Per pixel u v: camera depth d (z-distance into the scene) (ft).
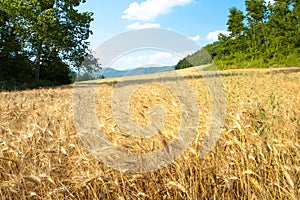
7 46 95.91
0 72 93.04
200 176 8.25
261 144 9.12
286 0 139.74
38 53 101.19
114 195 8.11
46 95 35.22
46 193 8.27
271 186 7.80
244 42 152.76
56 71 108.78
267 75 55.98
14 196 8.26
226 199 7.97
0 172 9.14
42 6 97.40
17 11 93.40
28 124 13.23
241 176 8.11
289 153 8.54
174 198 8.07
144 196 8.01
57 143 10.16
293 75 58.54
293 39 130.62
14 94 38.88
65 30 99.81
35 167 8.66
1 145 10.58
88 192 8.26
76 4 104.32
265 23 147.74
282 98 20.34
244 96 19.34
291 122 12.12
